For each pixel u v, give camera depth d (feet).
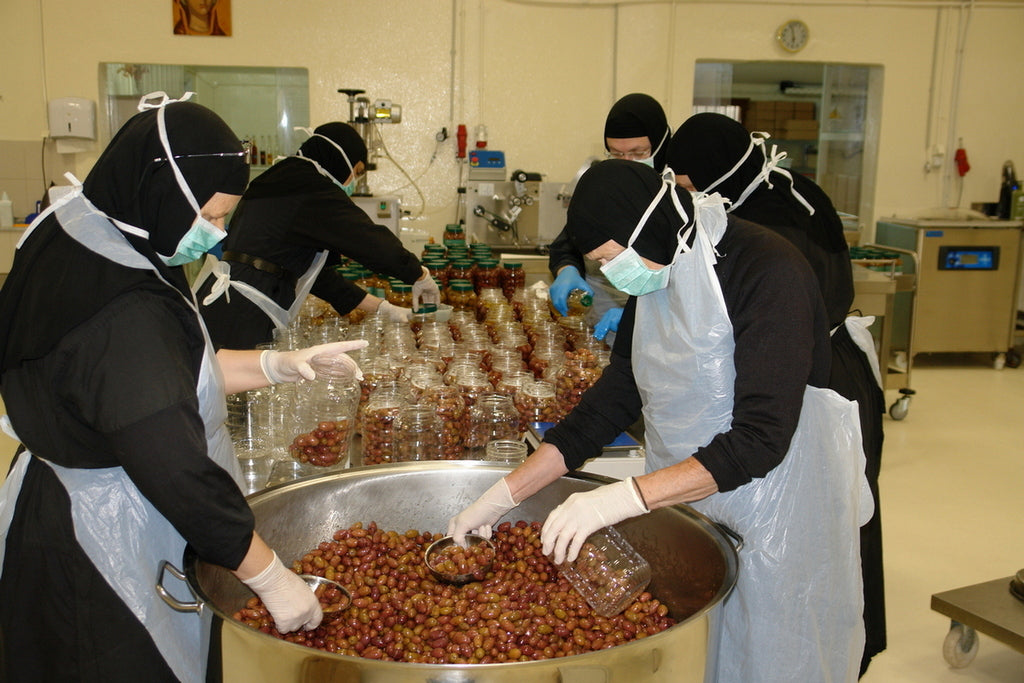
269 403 6.30
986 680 7.82
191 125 3.80
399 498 4.90
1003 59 18.81
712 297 4.35
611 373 5.16
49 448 3.97
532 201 16.71
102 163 3.89
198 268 15.05
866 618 6.66
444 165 18.33
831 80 19.70
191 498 3.62
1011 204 18.66
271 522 4.48
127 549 4.11
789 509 4.66
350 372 5.35
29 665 4.22
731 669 4.83
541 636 4.07
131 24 16.81
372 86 17.80
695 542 4.26
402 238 15.49
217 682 3.50
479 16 17.76
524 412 6.50
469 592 4.42
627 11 18.02
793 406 4.12
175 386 3.67
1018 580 7.39
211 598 3.99
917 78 18.72
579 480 4.83
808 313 4.26
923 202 19.34
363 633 4.13
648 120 8.79
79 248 3.77
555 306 8.72
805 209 6.15
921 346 18.02
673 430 4.69
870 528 6.51
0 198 17.11
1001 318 18.10
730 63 20.07
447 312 8.96
